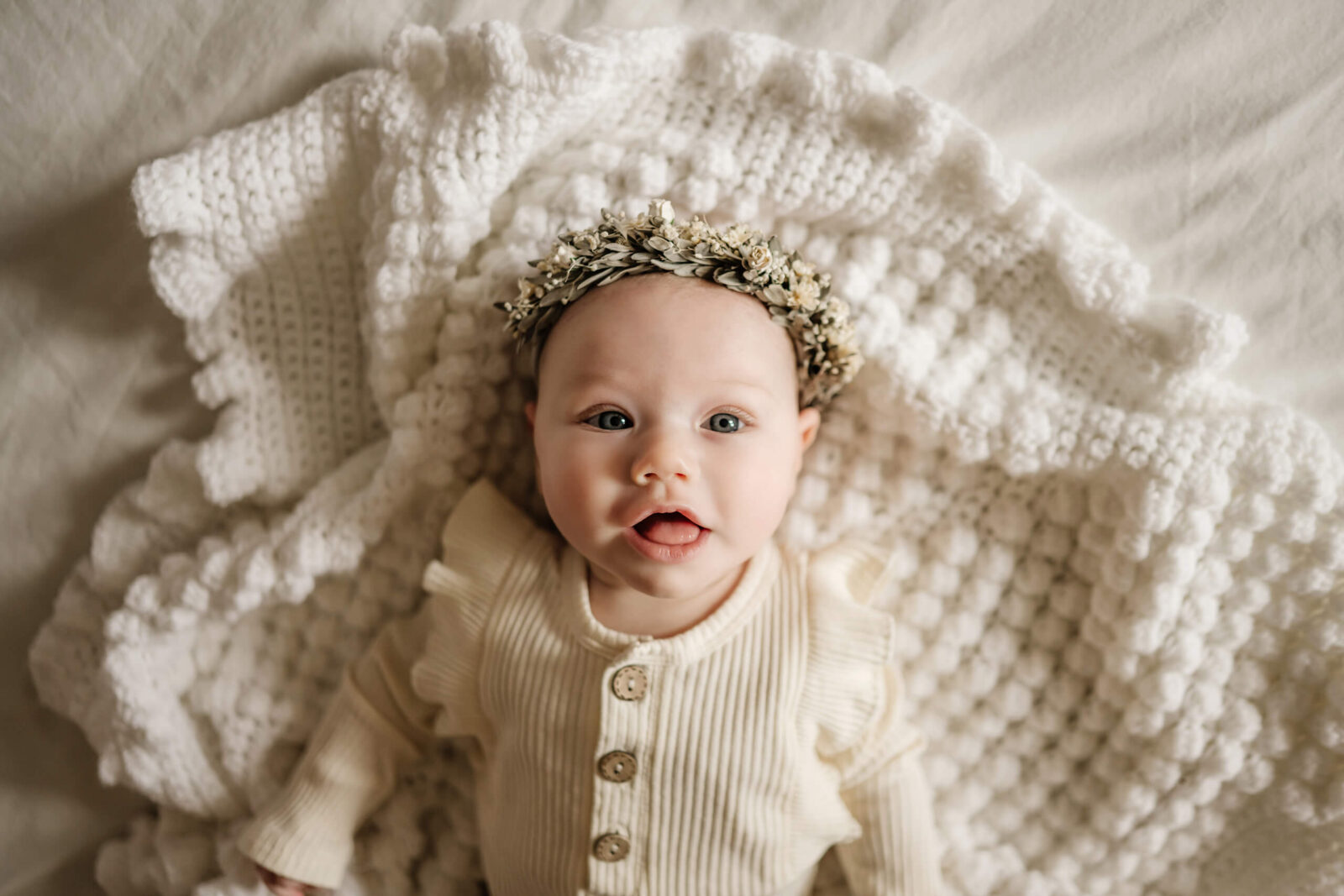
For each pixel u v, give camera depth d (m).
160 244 0.84
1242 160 0.84
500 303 0.79
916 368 0.83
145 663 0.91
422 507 0.93
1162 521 0.80
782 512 0.77
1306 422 0.80
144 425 0.94
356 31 0.85
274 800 0.90
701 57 0.82
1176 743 0.83
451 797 0.98
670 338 0.73
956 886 0.90
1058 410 0.83
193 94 0.86
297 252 0.87
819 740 0.84
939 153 0.80
